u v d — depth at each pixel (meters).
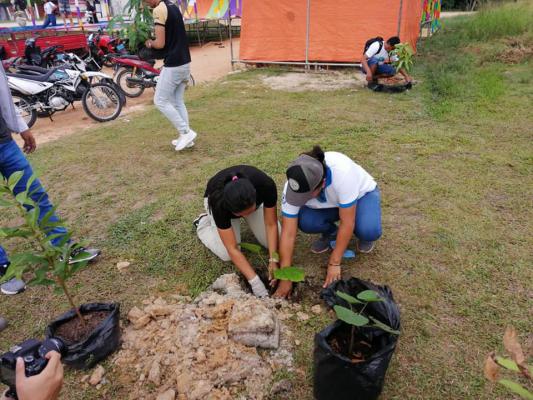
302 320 2.58
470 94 7.15
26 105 7.08
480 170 4.41
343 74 9.52
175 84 4.91
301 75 9.62
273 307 2.64
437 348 2.37
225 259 3.12
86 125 7.22
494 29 12.30
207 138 5.74
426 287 2.82
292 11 9.86
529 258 3.05
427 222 3.54
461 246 3.21
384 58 7.82
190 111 7.04
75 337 2.33
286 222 2.71
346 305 2.35
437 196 3.93
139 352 2.40
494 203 3.78
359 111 6.64
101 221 3.83
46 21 18.06
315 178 2.38
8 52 10.49
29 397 1.44
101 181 4.66
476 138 5.29
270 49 10.33
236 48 16.22
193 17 16.95
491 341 2.40
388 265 3.04
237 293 2.69
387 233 3.42
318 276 2.97
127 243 3.46
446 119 6.04
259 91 8.27
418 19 11.63
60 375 1.53
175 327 2.49
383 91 7.77
